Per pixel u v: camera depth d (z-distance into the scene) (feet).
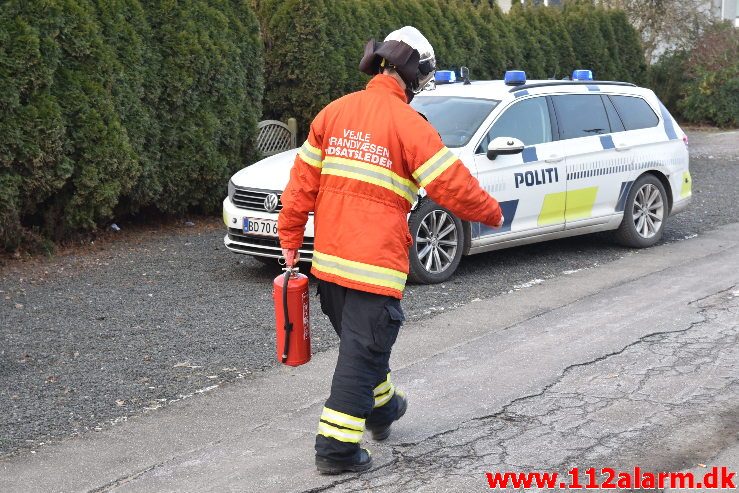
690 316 23.67
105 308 25.27
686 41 88.48
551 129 30.19
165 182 35.40
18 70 28.96
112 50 32.19
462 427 16.74
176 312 24.82
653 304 25.03
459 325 23.38
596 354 20.76
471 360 20.57
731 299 25.32
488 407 17.70
